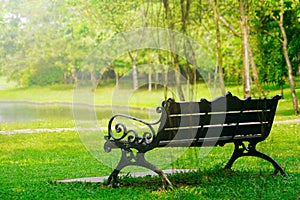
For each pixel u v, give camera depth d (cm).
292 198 661
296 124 2120
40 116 3045
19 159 1309
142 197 702
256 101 807
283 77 3244
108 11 3073
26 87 4728
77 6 3503
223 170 870
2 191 788
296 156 1171
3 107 3875
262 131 829
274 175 825
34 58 4791
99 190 759
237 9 2367
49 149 1528
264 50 2898
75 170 1068
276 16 2931
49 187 809
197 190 723
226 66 2814
